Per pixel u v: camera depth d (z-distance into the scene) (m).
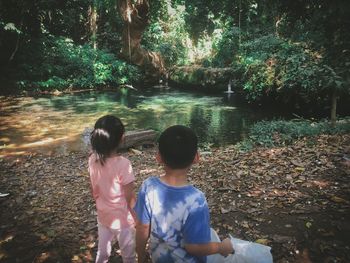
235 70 15.29
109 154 2.61
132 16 17.88
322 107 10.98
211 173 5.52
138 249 1.96
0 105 13.59
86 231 3.98
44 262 3.43
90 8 20.75
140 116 11.93
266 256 2.23
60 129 10.19
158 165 6.46
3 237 3.93
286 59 11.34
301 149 6.09
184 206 1.79
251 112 12.25
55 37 19.72
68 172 6.20
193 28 20.61
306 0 8.00
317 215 3.84
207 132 9.91
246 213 4.07
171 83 19.20
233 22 18.41
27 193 5.18
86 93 16.81
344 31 7.51
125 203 2.67
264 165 5.52
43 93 16.47
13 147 8.49
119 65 19.00
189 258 1.83
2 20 16.45
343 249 3.21
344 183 4.55
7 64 17.34
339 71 7.41
